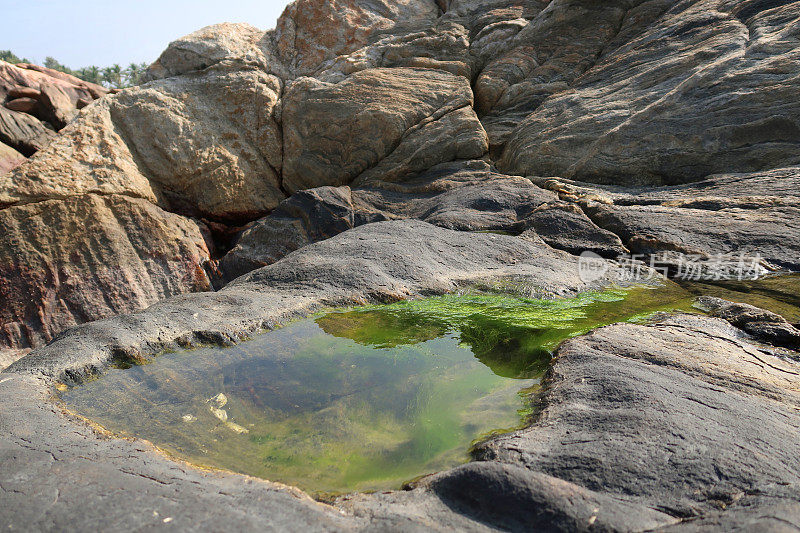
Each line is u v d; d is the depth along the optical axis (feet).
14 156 45.29
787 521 4.46
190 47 39.60
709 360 9.39
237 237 33.47
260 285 16.25
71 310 27.66
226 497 5.73
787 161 23.12
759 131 23.82
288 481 6.80
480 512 5.43
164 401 9.38
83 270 28.60
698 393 7.90
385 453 7.52
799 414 7.41
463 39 40.60
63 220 29.17
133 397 9.55
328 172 36.17
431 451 7.45
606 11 37.88
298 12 43.70
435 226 22.21
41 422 7.95
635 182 27.02
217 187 35.27
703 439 6.42
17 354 25.93
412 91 36.76
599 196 24.89
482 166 32.99
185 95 37.27
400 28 42.45
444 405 8.98
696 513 5.11
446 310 14.28
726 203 20.95
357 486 6.63
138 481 6.07
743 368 9.13
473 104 37.99
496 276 16.79
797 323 12.16
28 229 28.22
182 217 33.50
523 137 32.89
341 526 5.19
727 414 7.18
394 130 34.94
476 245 19.86
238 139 36.99
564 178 28.84
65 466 6.42
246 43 42.29
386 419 8.61
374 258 17.62
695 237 19.03
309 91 37.04
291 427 8.43
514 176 30.09
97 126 33.68
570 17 38.32
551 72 37.32
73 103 55.36
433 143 34.09
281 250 28.48
